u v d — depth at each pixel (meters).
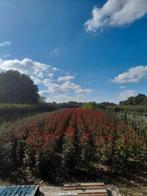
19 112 49.31
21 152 12.89
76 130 22.97
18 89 87.00
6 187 8.10
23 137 15.82
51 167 11.84
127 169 12.55
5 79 85.31
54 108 93.00
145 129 22.08
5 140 13.72
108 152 12.77
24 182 10.95
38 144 12.66
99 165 13.05
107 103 113.69
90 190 7.99
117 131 20.27
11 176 11.63
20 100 86.31
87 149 12.96
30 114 49.44
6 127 21.89
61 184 10.62
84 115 36.84
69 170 11.92
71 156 12.12
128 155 13.21
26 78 91.31
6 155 12.53
